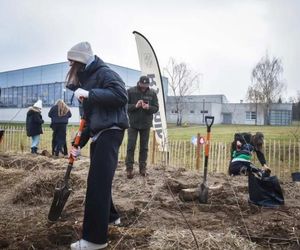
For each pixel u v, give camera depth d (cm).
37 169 838
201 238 391
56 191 422
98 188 378
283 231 441
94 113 389
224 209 538
